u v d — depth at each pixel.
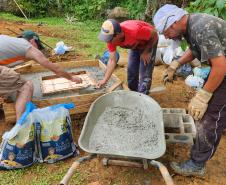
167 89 4.92
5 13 9.25
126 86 4.20
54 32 7.57
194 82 4.94
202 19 2.53
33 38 3.88
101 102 3.40
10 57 3.46
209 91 2.63
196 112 2.73
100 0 9.59
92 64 4.77
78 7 9.85
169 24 2.59
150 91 4.26
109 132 3.15
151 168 3.38
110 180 3.22
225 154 3.65
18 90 3.61
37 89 4.10
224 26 2.58
